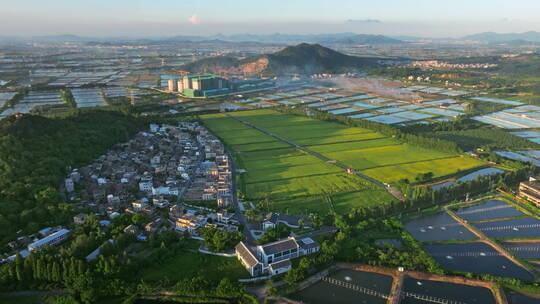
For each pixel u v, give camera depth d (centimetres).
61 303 19950
